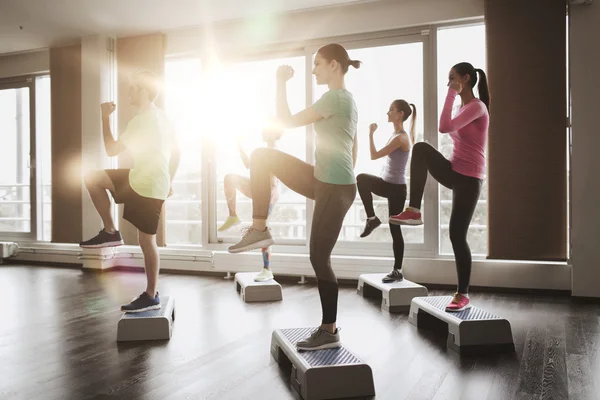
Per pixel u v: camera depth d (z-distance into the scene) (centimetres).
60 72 591
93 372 228
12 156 702
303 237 542
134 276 513
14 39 570
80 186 581
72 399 196
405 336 288
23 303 381
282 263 486
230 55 530
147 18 505
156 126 283
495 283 426
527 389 205
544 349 261
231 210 351
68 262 586
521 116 414
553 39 407
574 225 394
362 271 462
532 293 416
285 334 244
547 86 409
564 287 408
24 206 717
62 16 497
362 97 529
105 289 440
